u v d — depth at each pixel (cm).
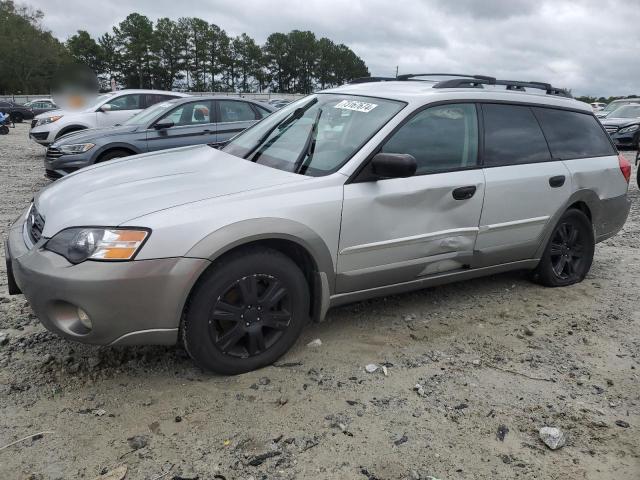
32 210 338
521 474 246
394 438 265
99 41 9300
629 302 451
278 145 382
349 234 331
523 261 440
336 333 371
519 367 338
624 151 1720
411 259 363
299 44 11044
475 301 438
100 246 268
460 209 377
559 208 441
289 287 316
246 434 263
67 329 275
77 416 270
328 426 271
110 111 1276
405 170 319
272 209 303
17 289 323
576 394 311
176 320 282
